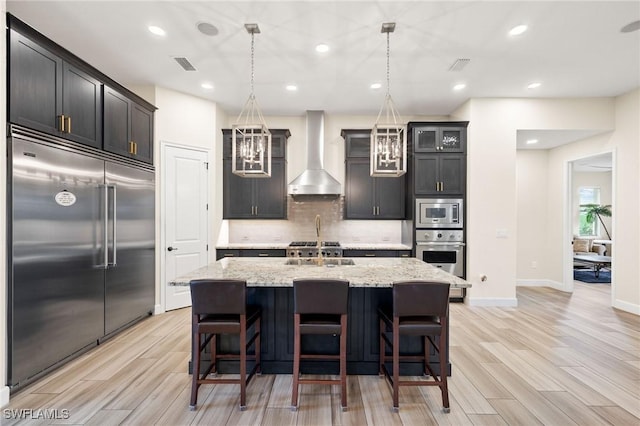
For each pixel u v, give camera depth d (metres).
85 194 3.03
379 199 5.38
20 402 2.27
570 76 4.03
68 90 2.86
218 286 2.22
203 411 2.20
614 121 4.71
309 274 2.60
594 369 2.80
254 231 5.68
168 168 4.38
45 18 2.84
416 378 2.68
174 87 4.36
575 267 8.38
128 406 2.24
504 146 4.76
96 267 3.17
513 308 4.65
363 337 2.74
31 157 2.48
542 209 6.15
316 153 5.37
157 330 3.69
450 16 2.82
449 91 4.54
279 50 3.42
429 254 4.92
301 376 2.71
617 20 2.87
